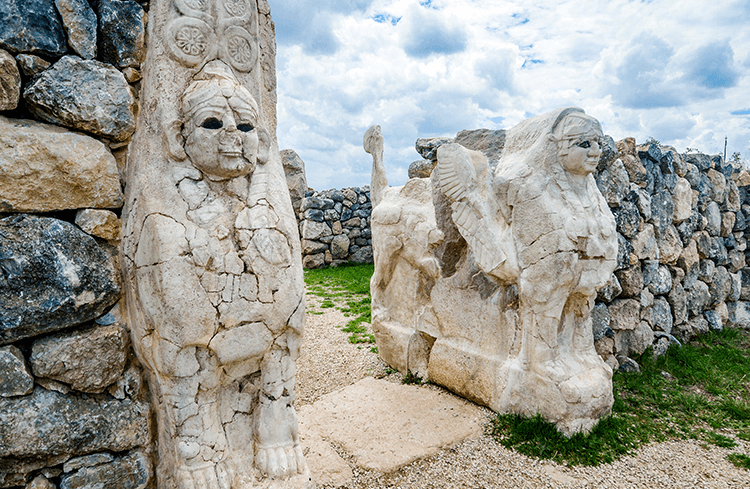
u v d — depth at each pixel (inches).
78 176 70.3
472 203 125.4
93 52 71.6
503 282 125.3
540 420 114.8
